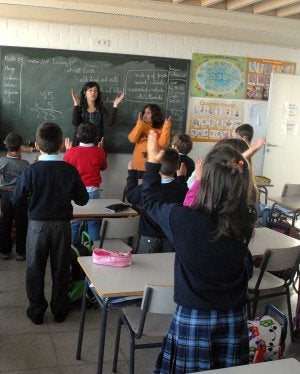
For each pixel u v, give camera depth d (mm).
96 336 3146
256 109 6648
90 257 2689
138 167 5535
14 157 4539
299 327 3254
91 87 5488
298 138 6895
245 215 1548
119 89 5961
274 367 1431
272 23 5820
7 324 3250
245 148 2195
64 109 5801
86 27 5727
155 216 1617
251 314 3098
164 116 6211
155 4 5355
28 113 5695
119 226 3338
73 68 5742
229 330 1565
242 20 5691
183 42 6152
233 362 1571
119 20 5453
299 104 6793
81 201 3227
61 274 3213
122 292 2215
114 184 6191
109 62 5855
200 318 1548
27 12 5172
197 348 1548
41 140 3025
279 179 6922
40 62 5621
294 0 4781
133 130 5555
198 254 1513
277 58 6629
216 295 1537
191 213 1531
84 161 4348
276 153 6836
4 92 5574
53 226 3092
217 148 1581
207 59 6289
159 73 6082
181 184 2932
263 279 3158
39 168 3029
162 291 2125
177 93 6199
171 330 1616
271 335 2461
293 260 3020
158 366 1691
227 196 1496
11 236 4660
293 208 4434
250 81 6551
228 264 1533
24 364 2756
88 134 4352
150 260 2684
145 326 2365
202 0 5363
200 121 6406
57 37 5645
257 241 3287
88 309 3545
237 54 6422
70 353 2910
